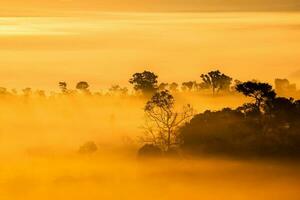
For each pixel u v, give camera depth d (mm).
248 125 191750
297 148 188000
